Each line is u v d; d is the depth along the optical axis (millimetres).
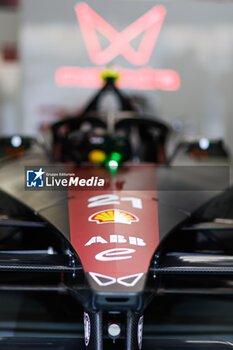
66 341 6062
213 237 7848
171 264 5770
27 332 7082
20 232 8469
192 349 5922
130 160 9812
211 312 7945
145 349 5887
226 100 37312
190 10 36531
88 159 9148
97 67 36531
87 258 5293
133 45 36281
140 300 4758
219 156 10352
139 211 6418
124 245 5488
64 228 5996
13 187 7727
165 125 10703
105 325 5445
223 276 7969
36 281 7914
